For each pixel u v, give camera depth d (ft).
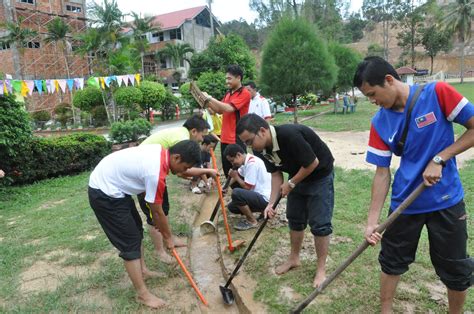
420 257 11.71
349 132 43.50
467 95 85.71
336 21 142.82
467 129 7.02
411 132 7.36
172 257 13.17
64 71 93.66
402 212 7.82
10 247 14.40
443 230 7.55
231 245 13.24
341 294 10.08
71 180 27.45
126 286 11.28
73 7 100.32
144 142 12.82
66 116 78.74
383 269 8.38
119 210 9.77
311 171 9.73
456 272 7.68
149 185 9.39
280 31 47.44
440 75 119.34
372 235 7.64
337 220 15.17
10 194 23.36
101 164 9.96
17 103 25.46
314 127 49.78
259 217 15.99
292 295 10.30
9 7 84.89
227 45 94.38
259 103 21.65
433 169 7.09
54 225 16.87
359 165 25.34
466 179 19.69
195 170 13.55
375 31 228.63
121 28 99.14
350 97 82.38
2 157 24.70
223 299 10.80
